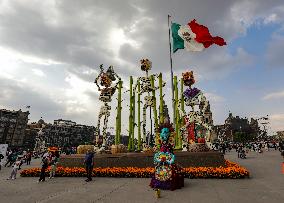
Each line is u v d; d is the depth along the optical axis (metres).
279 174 13.19
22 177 14.01
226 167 13.80
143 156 15.12
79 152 17.64
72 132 94.56
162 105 21.31
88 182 11.66
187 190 9.19
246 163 20.31
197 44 17.72
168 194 8.53
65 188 10.02
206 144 16.97
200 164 14.28
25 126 80.06
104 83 19.61
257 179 11.58
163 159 9.71
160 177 9.59
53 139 88.81
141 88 21.91
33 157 43.94
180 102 20.45
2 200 7.84
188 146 16.73
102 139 18.61
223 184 10.34
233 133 104.38
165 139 10.04
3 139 73.94
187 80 19.17
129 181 11.75
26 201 7.68
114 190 9.41
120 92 21.84
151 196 8.20
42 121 98.19
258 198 7.62
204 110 17.56
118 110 21.47
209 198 7.75
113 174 13.45
